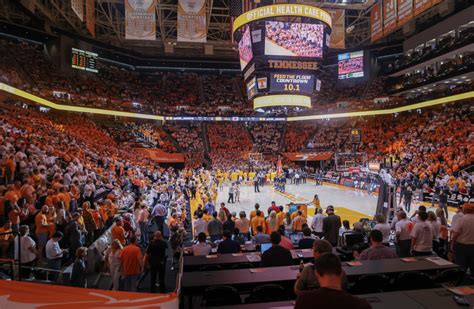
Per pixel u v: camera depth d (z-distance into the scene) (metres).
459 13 34.31
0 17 39.47
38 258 9.56
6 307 3.17
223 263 7.14
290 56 23.78
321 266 3.02
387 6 25.47
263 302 5.17
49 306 3.17
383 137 43.84
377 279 5.72
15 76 31.20
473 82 34.47
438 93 37.69
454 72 34.97
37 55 40.03
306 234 9.06
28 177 13.34
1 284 3.43
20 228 8.52
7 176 13.70
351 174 35.41
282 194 30.62
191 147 49.41
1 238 9.09
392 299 4.64
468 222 6.94
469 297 4.62
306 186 37.12
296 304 2.89
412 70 42.47
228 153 48.78
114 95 48.25
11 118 23.72
